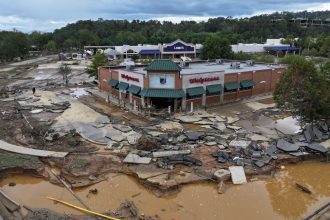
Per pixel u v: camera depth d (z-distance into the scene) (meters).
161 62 52.75
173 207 28.55
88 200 29.58
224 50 107.56
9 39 143.25
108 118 50.84
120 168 34.44
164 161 34.94
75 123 48.66
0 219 25.78
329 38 137.12
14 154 37.06
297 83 41.72
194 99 55.75
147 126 46.84
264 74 66.25
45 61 142.50
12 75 101.62
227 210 28.27
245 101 62.09
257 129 46.25
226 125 47.53
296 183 32.56
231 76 59.91
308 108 41.56
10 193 31.11
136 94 56.81
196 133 42.09
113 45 187.00
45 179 33.41
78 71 109.31
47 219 25.31
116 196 30.20
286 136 42.97
